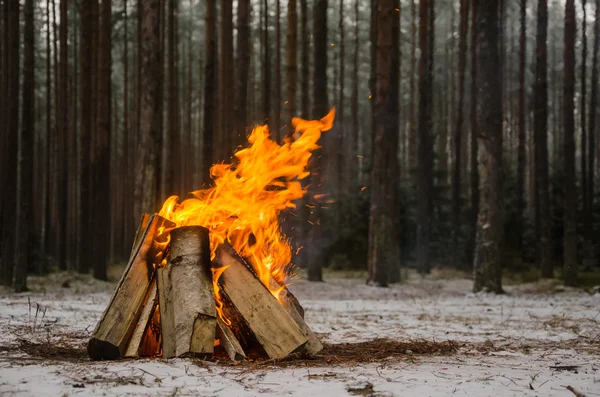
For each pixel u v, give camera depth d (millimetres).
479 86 20172
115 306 7086
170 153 26750
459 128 31984
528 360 7305
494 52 20047
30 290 18750
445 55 52750
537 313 13812
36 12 44906
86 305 14016
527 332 10258
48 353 7387
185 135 46531
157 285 7219
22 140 18656
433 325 11289
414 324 11445
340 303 16297
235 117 24250
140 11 31438
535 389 5586
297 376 5949
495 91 20062
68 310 12484
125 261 36938
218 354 7289
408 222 35938
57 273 25391
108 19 25328
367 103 59188
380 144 23266
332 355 7465
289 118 23891
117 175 47656
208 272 7250
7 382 5453
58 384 5383
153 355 7359
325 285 23094
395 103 26734
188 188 44938
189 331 6793
